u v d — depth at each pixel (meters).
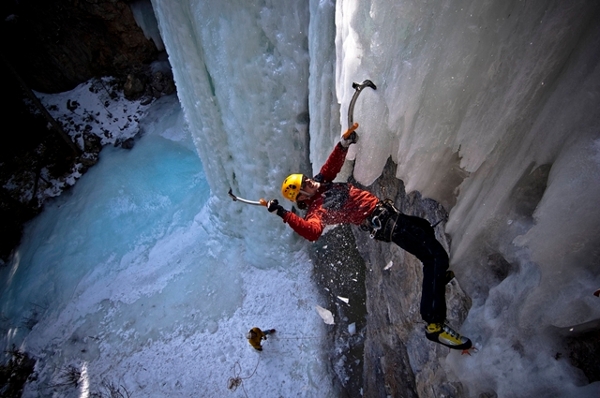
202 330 7.05
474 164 2.45
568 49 1.81
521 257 2.17
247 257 7.36
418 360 3.64
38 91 12.00
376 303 4.99
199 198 9.12
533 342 2.05
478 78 2.13
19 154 11.31
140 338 7.48
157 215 9.39
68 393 7.30
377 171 3.10
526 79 1.97
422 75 2.31
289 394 5.64
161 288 8.02
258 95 4.92
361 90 2.60
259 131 5.28
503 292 2.29
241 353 6.45
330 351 5.54
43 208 10.78
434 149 2.63
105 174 10.69
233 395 6.05
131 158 10.77
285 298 6.56
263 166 5.76
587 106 1.75
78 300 8.57
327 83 3.71
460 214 2.74
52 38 11.02
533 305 2.03
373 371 4.79
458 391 2.83
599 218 1.69
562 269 1.87
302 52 4.39
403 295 4.01
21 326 8.77
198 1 4.50
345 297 5.85
